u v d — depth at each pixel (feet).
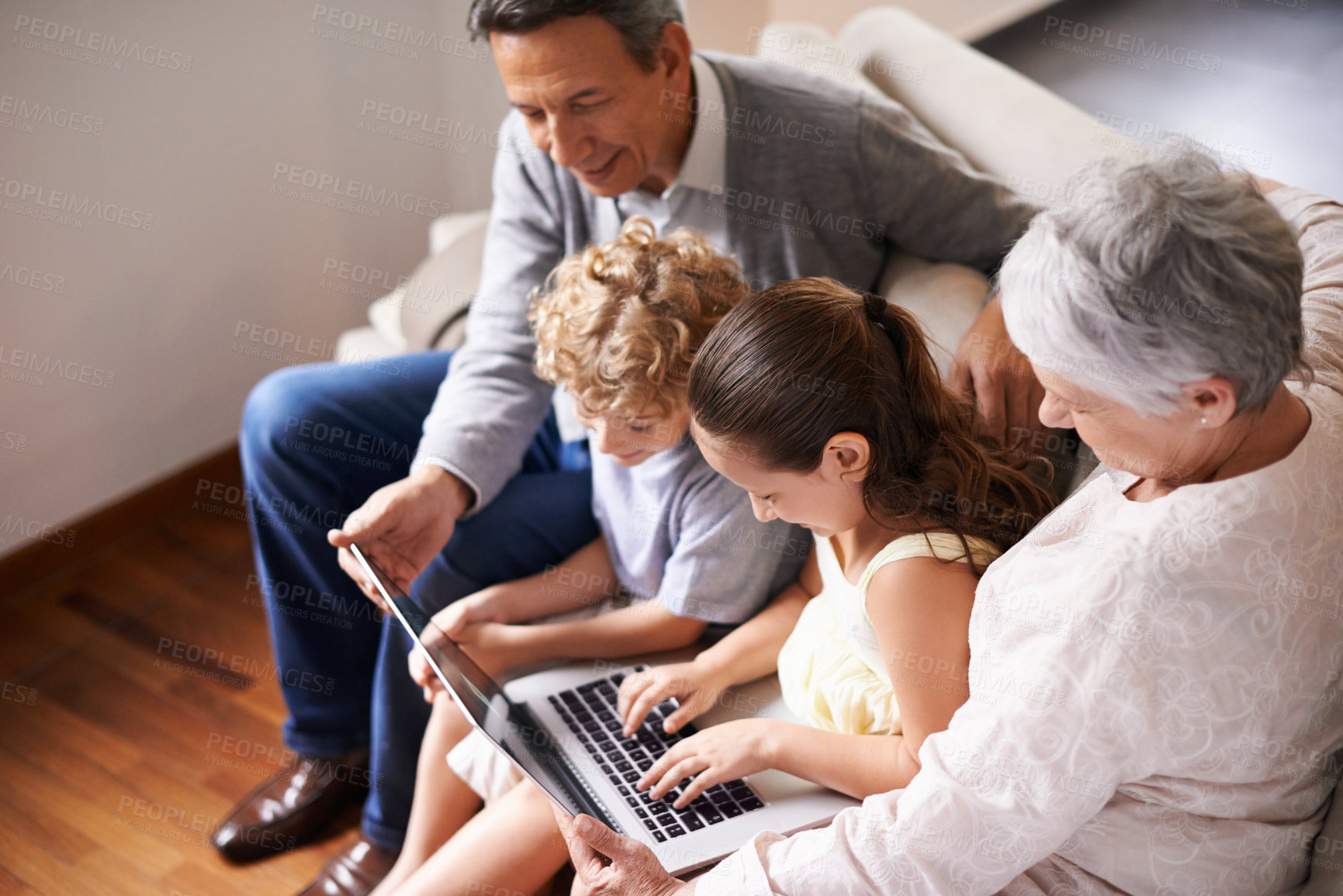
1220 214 2.04
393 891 3.91
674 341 3.41
